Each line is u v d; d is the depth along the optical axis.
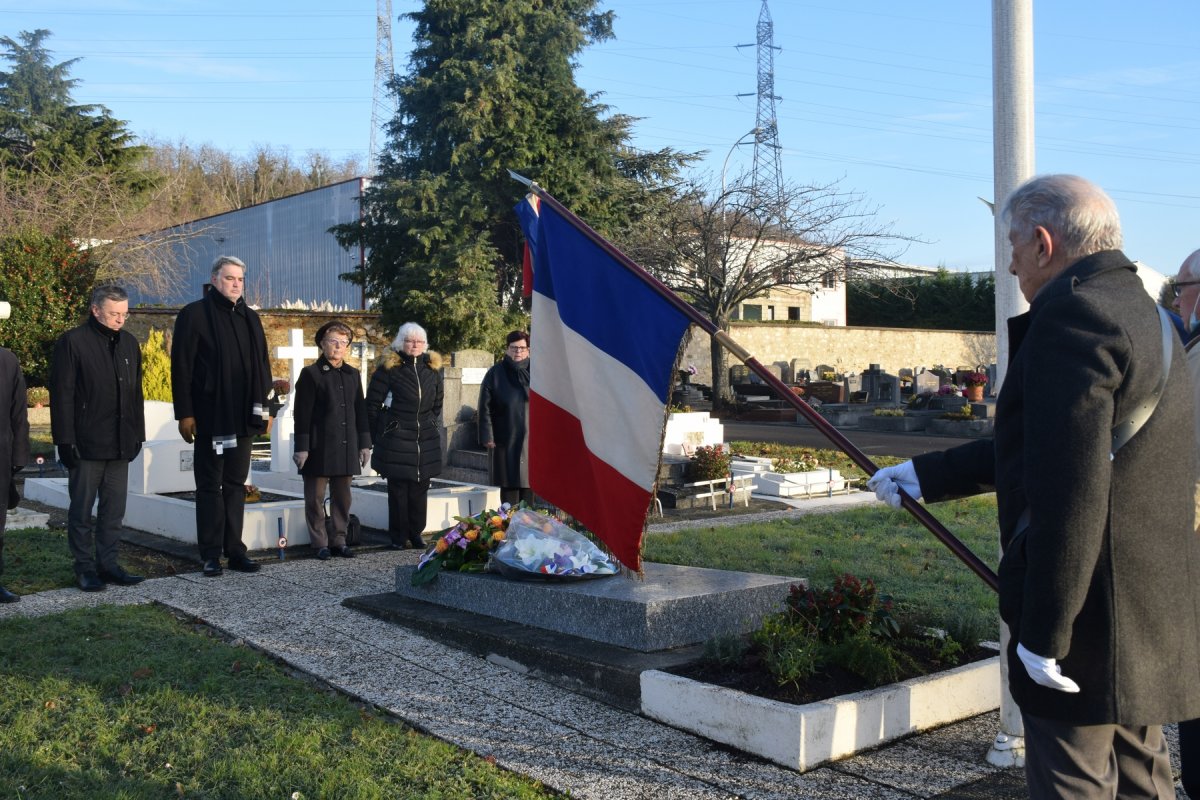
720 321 30.36
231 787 3.73
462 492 10.21
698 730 4.35
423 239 27.91
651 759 4.09
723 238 29.48
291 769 3.88
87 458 7.18
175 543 9.10
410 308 27.58
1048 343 2.43
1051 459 2.36
